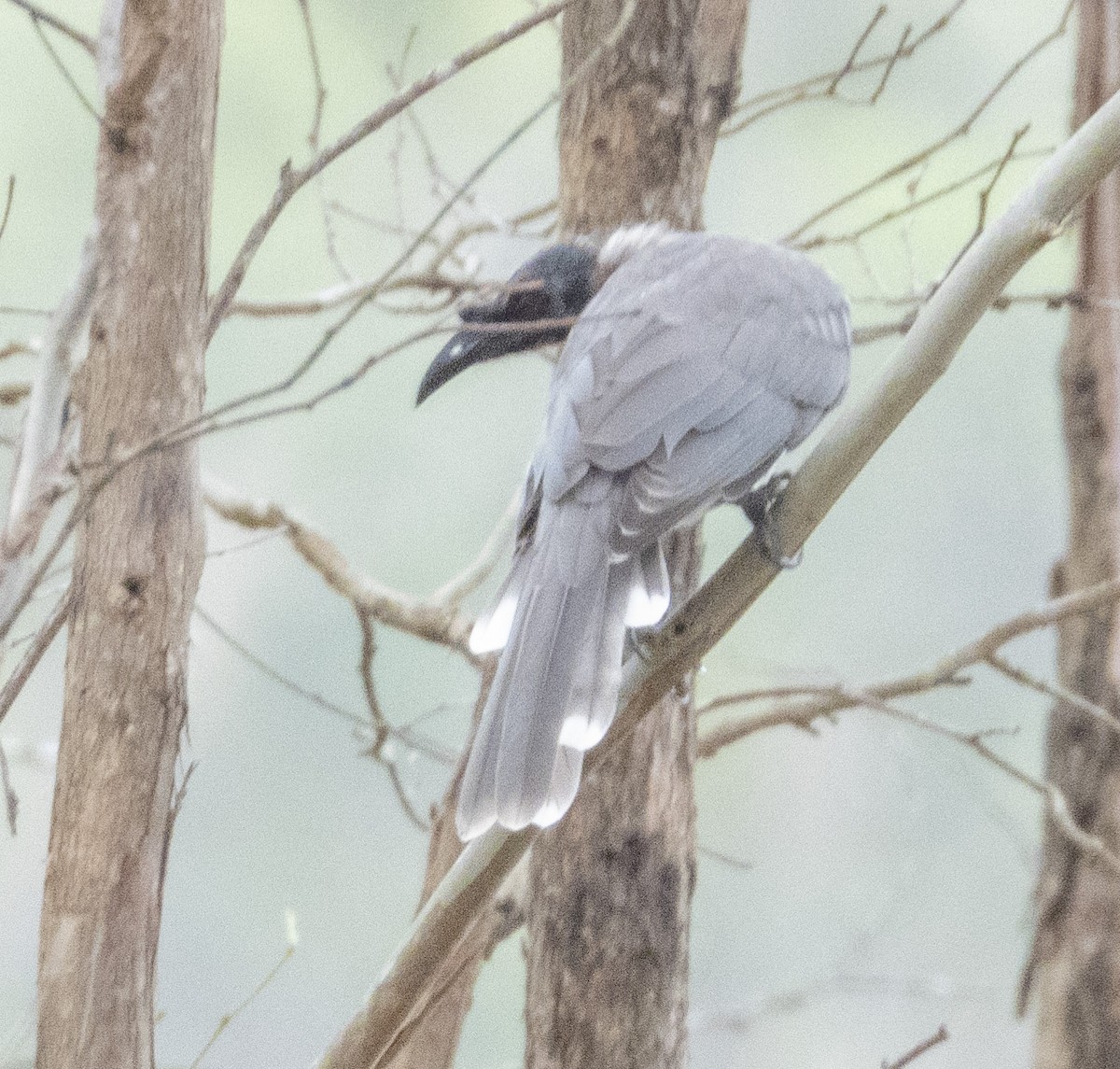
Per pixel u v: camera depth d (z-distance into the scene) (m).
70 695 5.34
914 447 20.28
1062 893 11.48
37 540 6.20
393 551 18.59
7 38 16.75
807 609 19.98
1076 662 11.50
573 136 7.61
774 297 7.09
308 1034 18.44
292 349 18.11
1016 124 18.45
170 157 5.41
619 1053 7.03
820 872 19.19
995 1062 18.61
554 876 7.14
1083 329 11.47
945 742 16.81
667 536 7.02
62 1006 5.21
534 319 7.42
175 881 18.59
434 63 17.41
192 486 5.45
